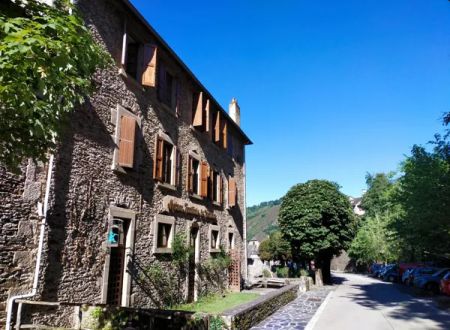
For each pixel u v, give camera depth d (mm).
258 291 21281
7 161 4441
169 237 14328
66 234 8906
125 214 11273
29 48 3604
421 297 19406
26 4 4473
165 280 13484
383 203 46281
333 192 29672
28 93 3754
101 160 10375
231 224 21625
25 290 7734
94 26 10531
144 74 12750
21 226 7789
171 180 14727
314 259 29609
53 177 8617
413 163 21016
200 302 15961
